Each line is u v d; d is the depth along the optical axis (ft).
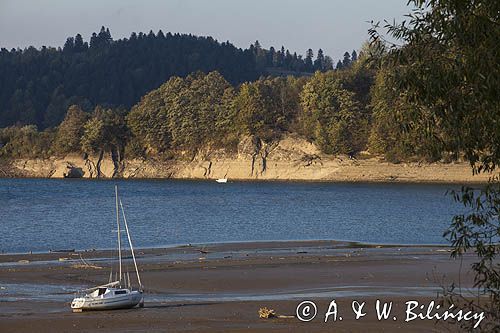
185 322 294.87
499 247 147.54
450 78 131.34
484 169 141.69
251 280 401.29
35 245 610.65
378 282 392.88
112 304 318.04
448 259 483.92
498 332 162.61
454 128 134.51
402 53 138.82
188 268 447.42
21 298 349.20
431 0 136.56
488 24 128.57
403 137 148.87
